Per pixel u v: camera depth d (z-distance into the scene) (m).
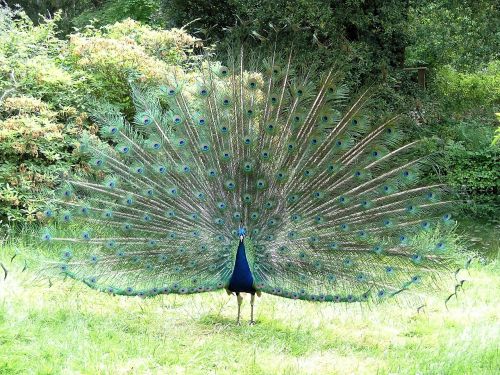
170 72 7.79
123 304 6.34
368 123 6.12
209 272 5.93
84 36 8.88
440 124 13.17
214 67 6.21
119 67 8.05
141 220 6.00
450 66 15.67
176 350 5.61
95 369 5.31
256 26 11.61
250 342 5.82
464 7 11.98
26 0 19.14
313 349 5.81
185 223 5.99
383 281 5.86
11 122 7.35
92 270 5.88
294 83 6.14
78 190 6.21
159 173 6.04
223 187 6.01
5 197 7.29
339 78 6.19
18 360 5.32
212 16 13.08
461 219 10.53
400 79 12.31
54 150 7.57
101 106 7.75
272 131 6.05
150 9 14.51
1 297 6.06
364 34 12.10
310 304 6.50
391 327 6.22
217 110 6.11
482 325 6.20
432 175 10.20
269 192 6.00
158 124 6.12
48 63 8.09
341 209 6.02
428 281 5.90
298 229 5.98
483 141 12.24
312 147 6.08
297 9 11.34
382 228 5.98
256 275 5.90
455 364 5.56
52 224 7.13
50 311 5.98
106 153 6.12
